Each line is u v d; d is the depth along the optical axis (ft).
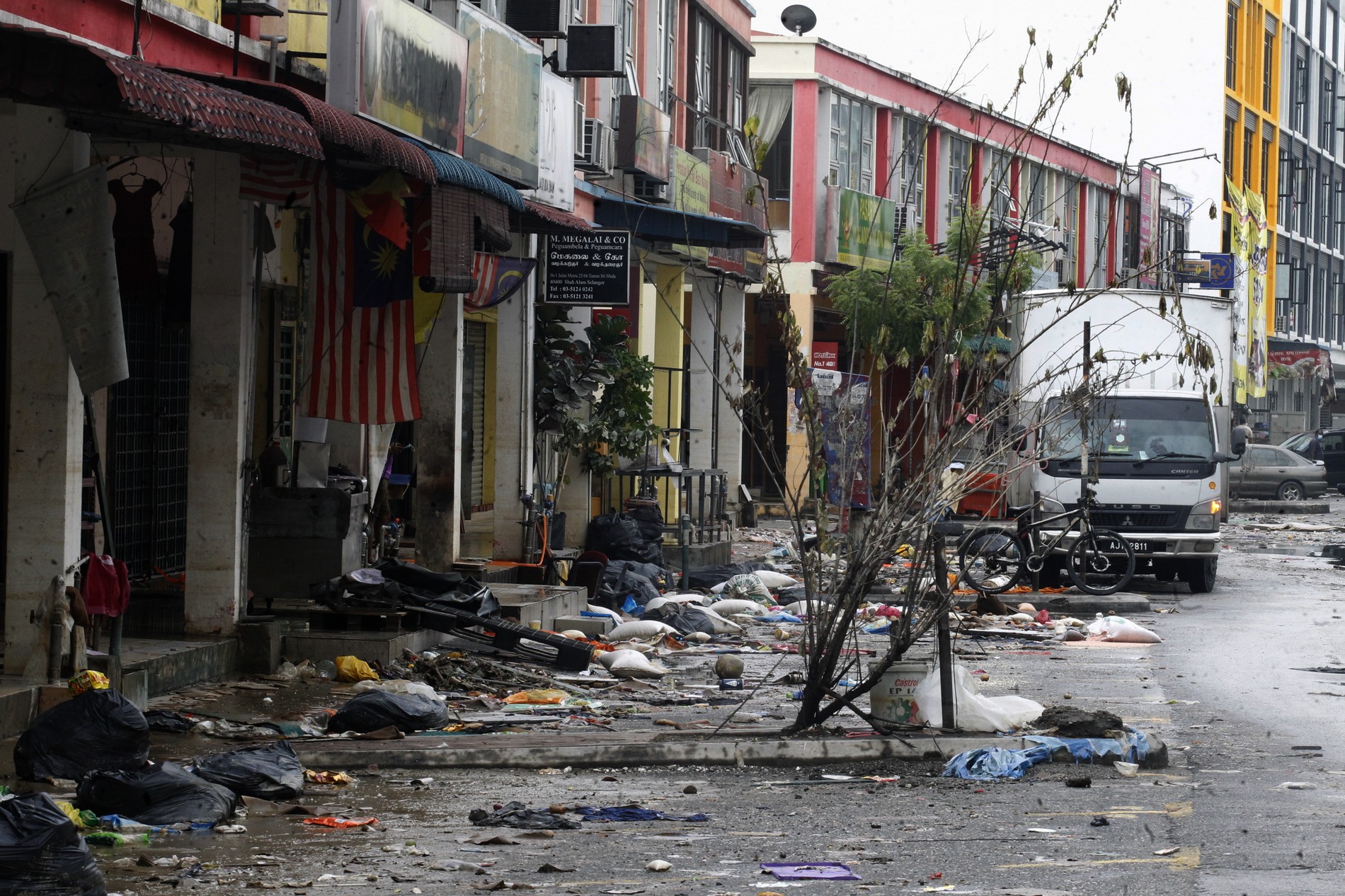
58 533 45.98
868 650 66.74
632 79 116.16
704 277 137.80
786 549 117.60
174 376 74.79
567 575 84.74
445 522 76.07
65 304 45.55
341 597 60.64
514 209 72.84
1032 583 97.96
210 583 56.95
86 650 46.01
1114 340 104.53
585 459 96.89
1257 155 320.70
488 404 112.88
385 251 61.82
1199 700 58.44
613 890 30.91
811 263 165.78
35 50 38.60
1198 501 100.83
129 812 36.24
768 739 45.91
